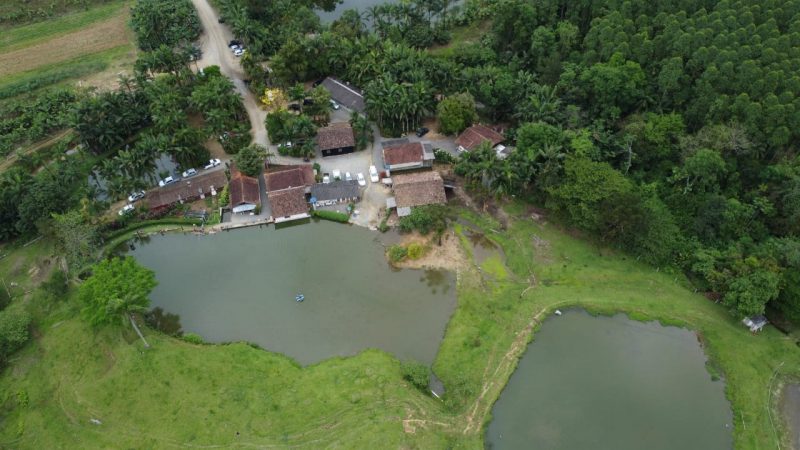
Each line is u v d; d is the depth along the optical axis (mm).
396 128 122875
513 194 106250
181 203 107750
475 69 125188
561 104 114938
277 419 74250
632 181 99562
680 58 103438
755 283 80562
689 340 83688
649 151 101562
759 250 86250
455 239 100750
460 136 116688
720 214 90812
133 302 81438
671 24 110188
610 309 87688
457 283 93125
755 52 102500
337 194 106250
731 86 99875
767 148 96375
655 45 111375
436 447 70938
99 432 73625
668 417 74875
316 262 98000
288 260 98688
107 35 162125
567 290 90812
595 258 95750
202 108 121938
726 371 79188
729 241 91250
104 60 150375
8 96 136250
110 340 84312
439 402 76562
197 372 80125
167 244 103000
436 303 90500
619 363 81062
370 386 77688
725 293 84188
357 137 120250
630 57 112375
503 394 77625
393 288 93000
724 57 101188
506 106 122625
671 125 100875
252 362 81812
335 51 136375
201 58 148500
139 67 129875
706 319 85438
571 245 98250
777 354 80438
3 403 77375
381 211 105875
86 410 76188
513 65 129125
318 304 91000
